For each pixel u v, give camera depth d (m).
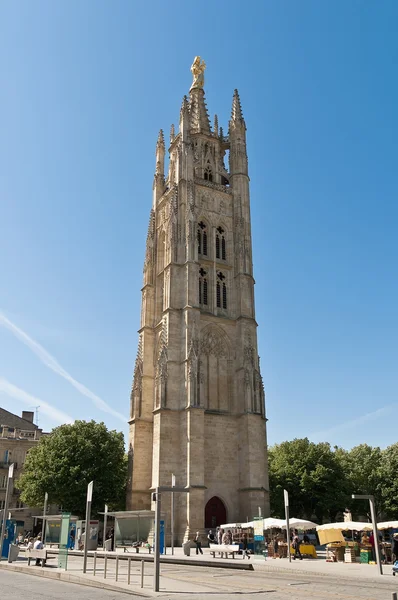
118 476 82.12
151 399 84.38
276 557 54.31
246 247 88.75
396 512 99.94
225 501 73.56
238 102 101.12
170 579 30.61
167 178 98.75
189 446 69.62
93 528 62.97
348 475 102.19
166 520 68.56
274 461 101.19
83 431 82.75
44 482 77.25
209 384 79.25
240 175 94.19
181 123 93.31
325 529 52.44
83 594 23.88
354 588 27.06
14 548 42.78
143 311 91.12
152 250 94.75
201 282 85.50
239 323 83.19
